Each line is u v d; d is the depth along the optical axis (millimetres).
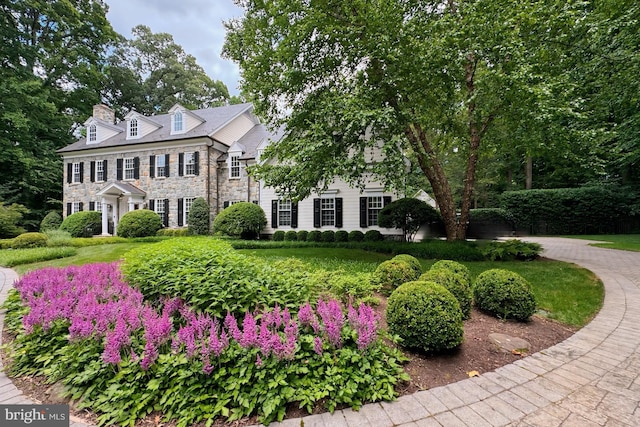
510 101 7340
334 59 8352
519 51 6652
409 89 7859
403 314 2949
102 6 21422
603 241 12961
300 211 15336
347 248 11820
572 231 16969
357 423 2008
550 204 17438
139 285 3768
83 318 2928
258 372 2203
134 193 17859
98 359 2504
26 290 4078
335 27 7441
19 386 2502
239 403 2100
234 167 17938
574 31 7297
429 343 2805
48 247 12195
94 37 21734
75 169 19938
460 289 3854
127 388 2219
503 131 10312
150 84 29297
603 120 10789
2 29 17391
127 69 27328
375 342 2629
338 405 2207
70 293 3725
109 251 11484
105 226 18172
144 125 19266
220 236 15070
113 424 2027
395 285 4578
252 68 8383
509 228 17531
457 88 8867
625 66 8016
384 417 2070
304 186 8555
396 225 11469
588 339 3406
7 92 16672
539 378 2578
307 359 2420
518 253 8258
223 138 19031
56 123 21406
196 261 3764
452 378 2576
